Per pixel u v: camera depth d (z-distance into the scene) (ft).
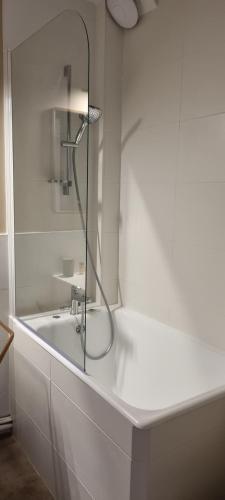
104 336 6.97
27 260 6.13
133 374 6.56
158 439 3.68
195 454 4.10
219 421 4.28
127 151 7.00
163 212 6.28
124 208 7.22
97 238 7.25
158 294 6.55
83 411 4.41
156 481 3.76
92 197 7.21
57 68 5.27
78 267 4.92
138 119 6.69
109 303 7.52
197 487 4.21
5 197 6.40
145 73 6.45
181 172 5.87
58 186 5.41
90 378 4.34
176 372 5.84
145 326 6.55
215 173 5.31
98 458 4.17
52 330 5.32
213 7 5.17
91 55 6.84
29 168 5.95
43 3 6.26
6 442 6.48
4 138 6.25
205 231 5.54
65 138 5.27
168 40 5.93
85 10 6.68
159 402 5.87
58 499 5.14
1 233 6.45
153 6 6.08
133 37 6.66
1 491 5.31
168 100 6.02
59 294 5.29
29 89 5.81
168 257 6.25
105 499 4.10
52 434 5.20
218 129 5.22
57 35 5.19
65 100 5.21
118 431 3.81
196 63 5.49
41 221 5.69
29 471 5.75
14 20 6.01
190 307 5.91
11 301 6.63
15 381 6.47
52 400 5.15
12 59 6.03
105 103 6.84
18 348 6.24
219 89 5.17
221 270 5.35
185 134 5.75
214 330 5.53
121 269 7.45
